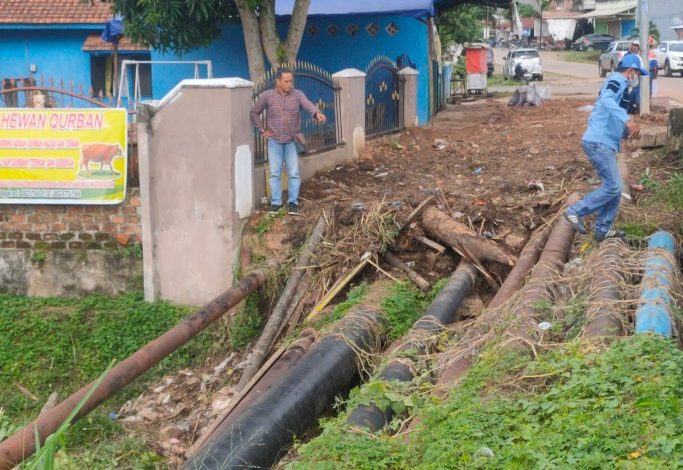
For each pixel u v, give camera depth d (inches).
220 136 409.7
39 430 273.9
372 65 611.2
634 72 352.2
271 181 428.5
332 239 409.1
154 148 418.6
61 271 440.1
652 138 512.7
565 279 322.3
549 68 2106.3
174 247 423.5
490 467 185.6
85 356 410.0
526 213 413.4
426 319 319.9
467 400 222.2
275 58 608.4
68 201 433.1
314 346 313.6
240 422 251.1
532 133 649.0
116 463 315.6
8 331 418.3
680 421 189.5
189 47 637.3
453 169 516.7
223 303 372.5
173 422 358.0
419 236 405.4
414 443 208.8
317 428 283.7
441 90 933.8
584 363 225.9
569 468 177.2
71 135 429.7
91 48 880.3
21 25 885.2
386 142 611.2
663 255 326.0
